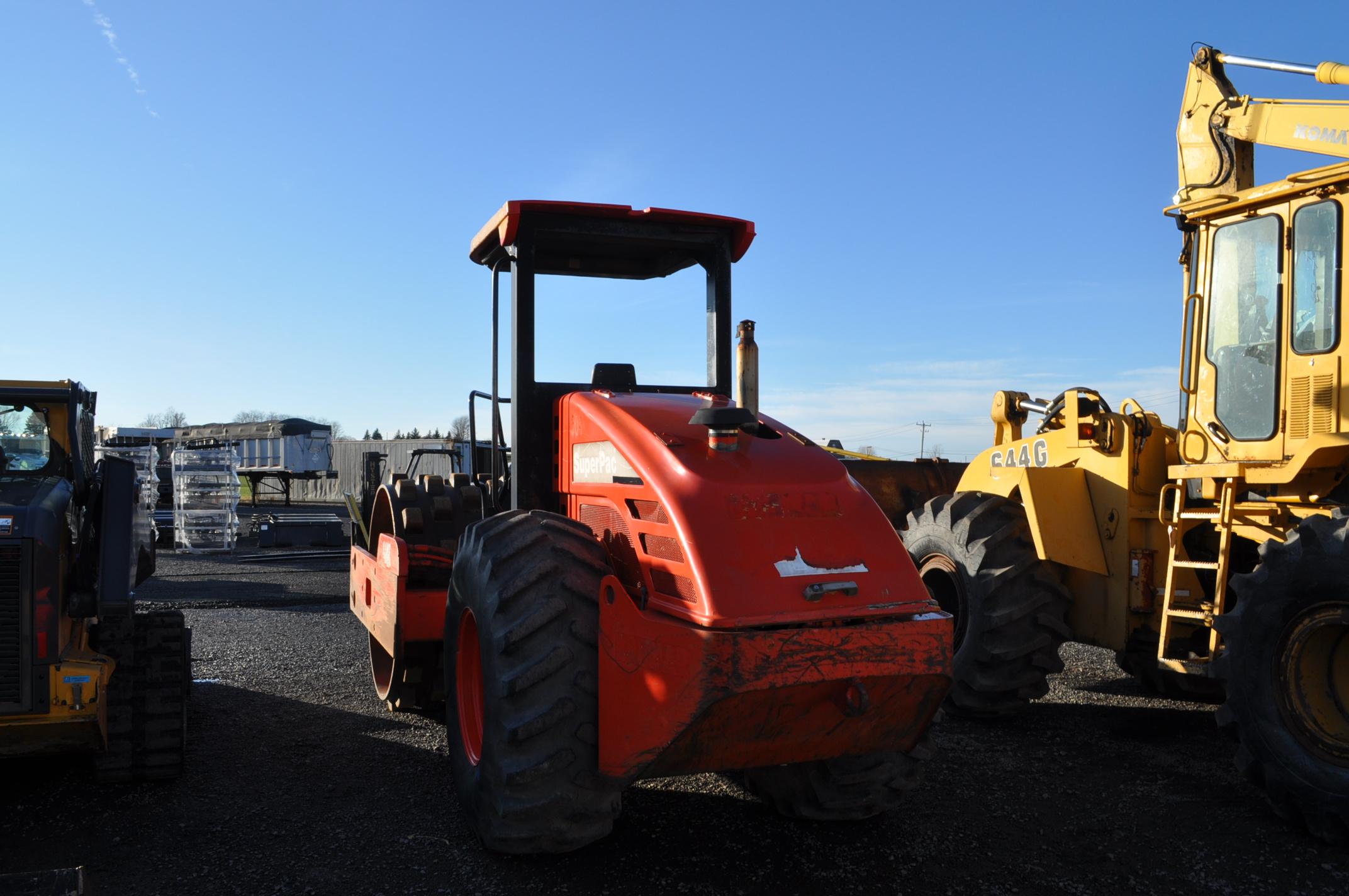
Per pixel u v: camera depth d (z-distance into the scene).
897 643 3.04
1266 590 3.92
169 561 14.91
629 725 3.11
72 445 4.55
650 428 3.64
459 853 3.57
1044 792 4.29
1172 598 4.80
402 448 35.62
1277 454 4.53
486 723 3.39
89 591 4.09
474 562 3.62
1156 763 4.73
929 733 3.69
